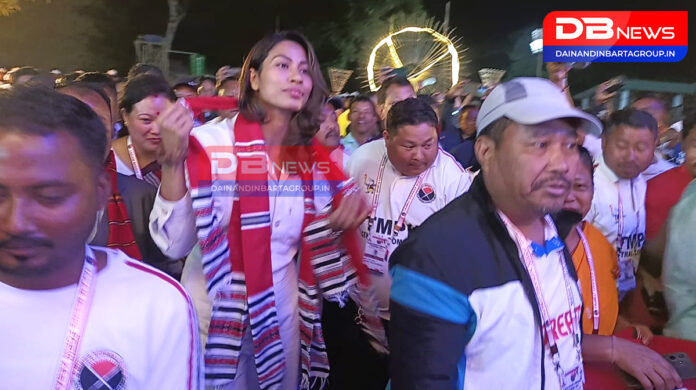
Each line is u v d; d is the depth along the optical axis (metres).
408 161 2.19
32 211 0.67
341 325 2.50
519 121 1.00
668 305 1.87
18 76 2.49
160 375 0.82
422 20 15.69
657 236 1.99
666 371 1.33
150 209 1.75
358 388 2.27
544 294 1.11
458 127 4.03
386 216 2.27
